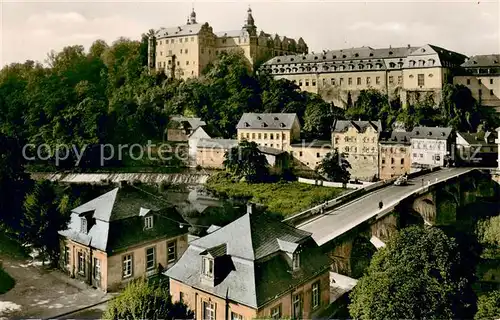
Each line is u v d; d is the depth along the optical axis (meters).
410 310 32.94
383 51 165.25
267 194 109.94
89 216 49.16
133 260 48.22
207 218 92.06
